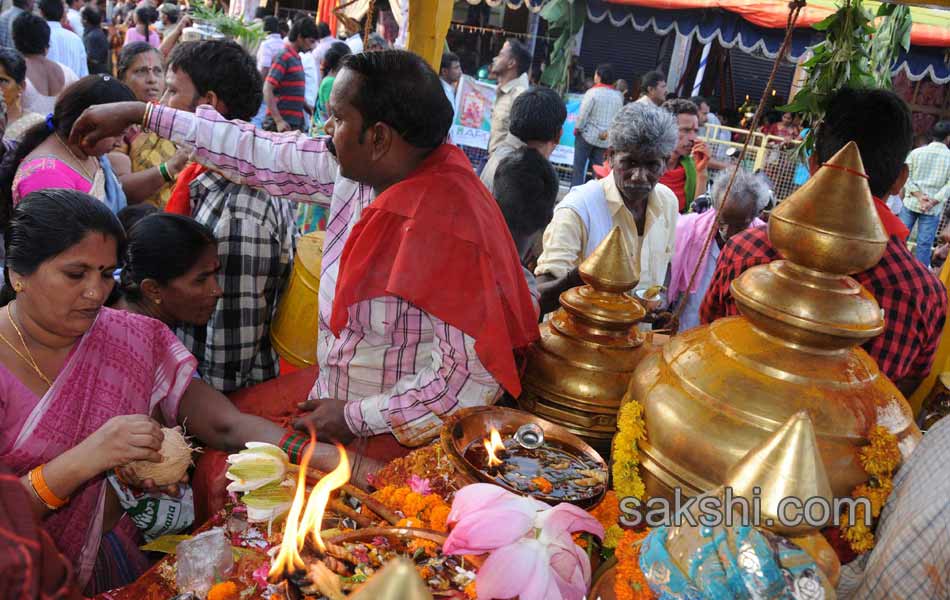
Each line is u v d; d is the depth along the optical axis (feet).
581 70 32.91
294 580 3.03
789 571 2.80
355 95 4.97
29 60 16.33
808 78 6.67
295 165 6.75
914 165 23.84
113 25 36.88
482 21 32.76
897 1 5.08
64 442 4.92
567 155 27.76
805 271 3.69
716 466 3.52
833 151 5.75
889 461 3.46
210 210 7.06
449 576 3.43
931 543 3.17
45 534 2.19
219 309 6.97
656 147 8.59
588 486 4.00
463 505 3.17
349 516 3.94
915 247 24.38
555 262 8.90
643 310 5.26
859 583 3.60
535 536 3.07
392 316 5.26
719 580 2.79
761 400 3.55
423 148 5.22
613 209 9.14
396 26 28.73
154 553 5.98
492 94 23.21
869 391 3.68
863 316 3.58
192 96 7.39
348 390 5.62
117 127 6.84
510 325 5.11
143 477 4.73
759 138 25.84
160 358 5.58
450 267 4.85
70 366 4.97
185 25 22.52
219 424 5.60
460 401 5.15
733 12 27.58
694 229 10.24
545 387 5.13
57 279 4.53
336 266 5.95
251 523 4.28
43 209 4.51
